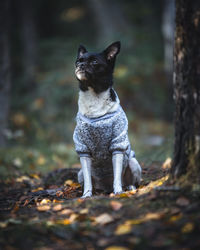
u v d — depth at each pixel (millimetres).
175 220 3514
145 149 10750
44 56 19375
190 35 3883
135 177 5301
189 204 3701
